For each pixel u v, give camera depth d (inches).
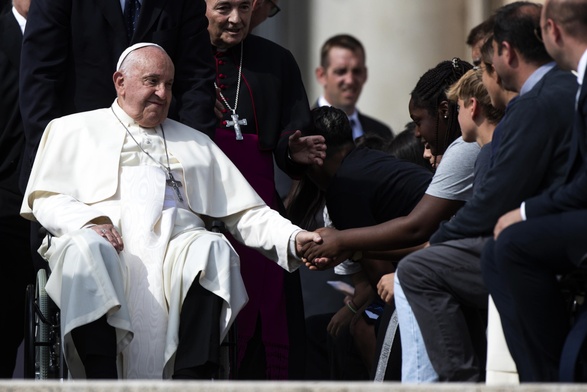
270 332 1159.0
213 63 1168.2
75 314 985.5
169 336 1010.1
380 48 1763.0
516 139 914.7
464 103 1017.5
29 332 1034.7
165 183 1077.8
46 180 1071.6
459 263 950.4
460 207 1061.8
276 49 1234.0
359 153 1168.8
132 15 1156.5
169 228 1053.2
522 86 941.2
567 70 912.3
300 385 794.2
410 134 1254.9
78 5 1143.0
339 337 1224.8
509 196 919.7
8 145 1215.6
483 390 796.6
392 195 1136.2
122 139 1088.8
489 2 1736.0
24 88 1127.6
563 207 875.4
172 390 792.3
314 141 1167.0
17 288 1234.0
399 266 964.0
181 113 1142.3
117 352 1000.9
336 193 1151.0
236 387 792.3
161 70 1090.7
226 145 1179.9
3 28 1229.1
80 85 1142.3
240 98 1201.4
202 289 1017.5
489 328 937.5
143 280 1035.9
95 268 994.1
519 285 878.4
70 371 999.6
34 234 1109.1
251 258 1162.6
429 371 954.1
